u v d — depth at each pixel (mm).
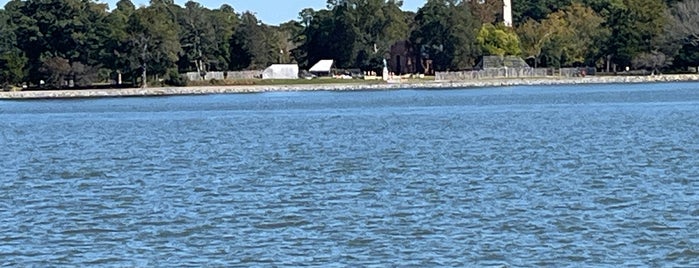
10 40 177375
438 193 41469
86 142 75938
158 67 174500
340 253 30109
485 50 199125
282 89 178375
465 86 180875
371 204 38812
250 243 31750
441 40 197875
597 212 35656
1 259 30125
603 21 197375
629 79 177750
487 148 61906
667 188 41344
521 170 49031
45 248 31562
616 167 49156
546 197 39500
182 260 29625
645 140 64625
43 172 53375
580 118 89625
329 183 45531
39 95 165125
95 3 181000
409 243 31297
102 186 46344
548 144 63531
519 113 99812
